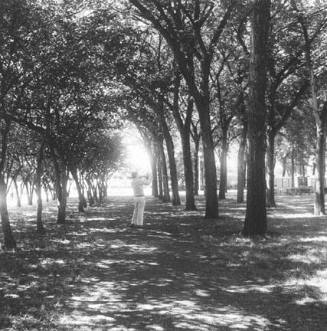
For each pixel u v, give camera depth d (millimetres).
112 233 16281
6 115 13422
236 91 28266
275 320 6250
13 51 12781
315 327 5918
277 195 51562
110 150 39688
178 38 19641
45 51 13570
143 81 23500
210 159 20531
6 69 13344
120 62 20750
